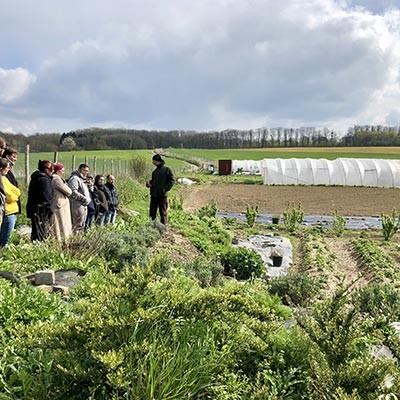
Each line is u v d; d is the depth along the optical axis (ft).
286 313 18.35
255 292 20.03
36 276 19.52
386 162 154.40
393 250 53.83
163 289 12.06
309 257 47.06
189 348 10.69
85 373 9.61
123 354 9.48
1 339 12.14
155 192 43.65
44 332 10.75
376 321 12.69
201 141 390.21
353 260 49.39
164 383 9.55
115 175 78.33
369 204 102.78
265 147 404.57
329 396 10.12
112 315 11.02
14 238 29.48
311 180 151.43
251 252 37.88
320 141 403.75
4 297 13.94
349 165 153.28
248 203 101.45
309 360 11.44
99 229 30.14
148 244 34.86
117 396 9.32
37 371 10.32
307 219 82.23
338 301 12.05
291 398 10.94
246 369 11.92
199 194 117.19
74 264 22.66
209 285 27.27
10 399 9.52
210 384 10.33
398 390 9.77
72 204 31.83
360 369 10.43
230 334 12.06
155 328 10.73
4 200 23.29
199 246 41.75
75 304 15.85
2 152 26.13
